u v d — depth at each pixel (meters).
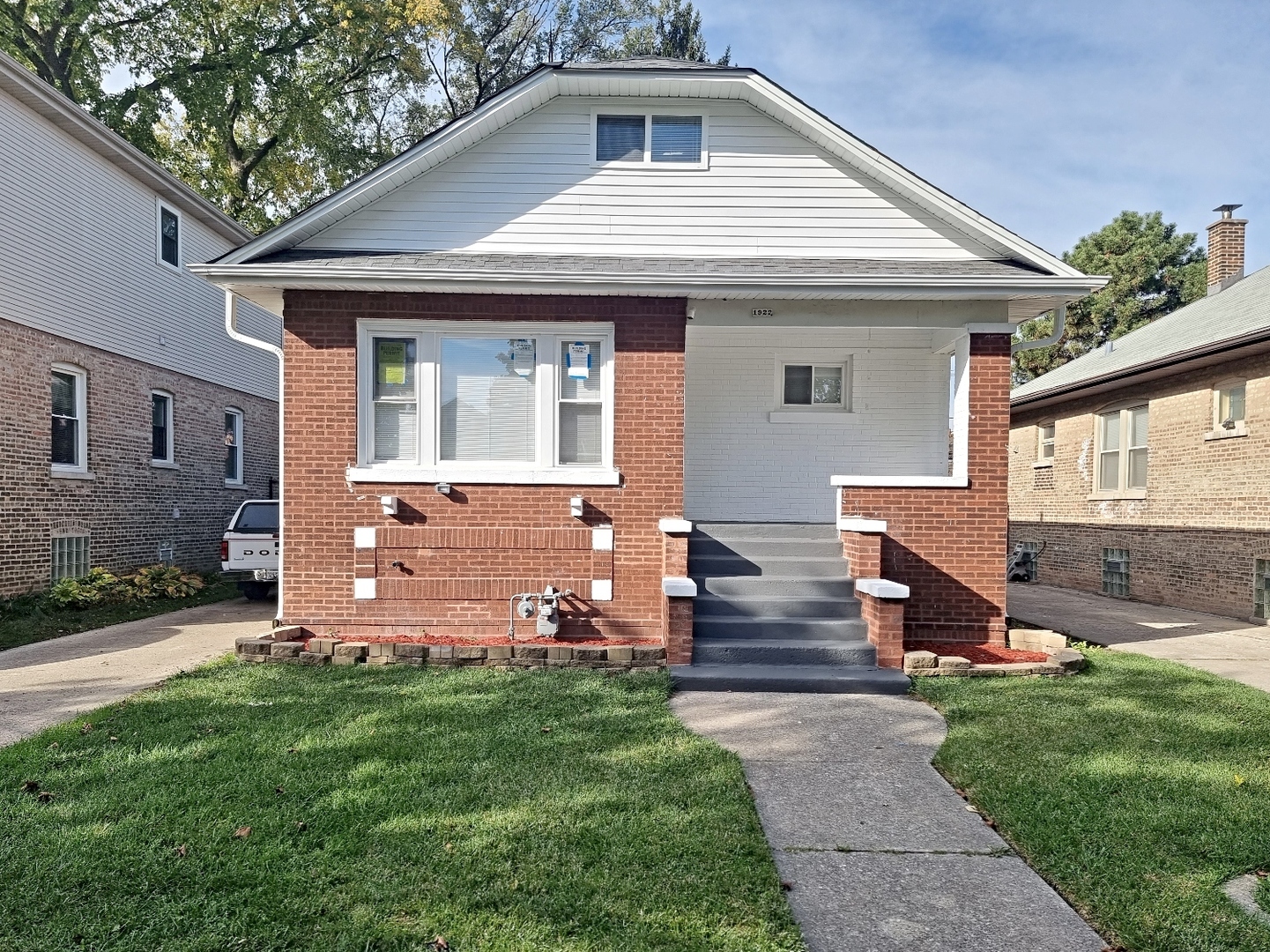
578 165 8.45
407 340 7.91
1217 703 6.02
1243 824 3.86
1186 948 2.86
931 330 9.30
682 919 2.97
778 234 8.53
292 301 7.68
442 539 7.76
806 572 7.83
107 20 20.94
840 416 9.86
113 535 12.85
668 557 7.29
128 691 6.21
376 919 2.93
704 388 9.93
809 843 3.74
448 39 28.31
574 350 7.97
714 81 8.20
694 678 6.45
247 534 11.47
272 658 7.11
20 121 10.73
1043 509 16.69
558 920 2.95
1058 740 5.13
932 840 3.79
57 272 11.49
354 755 4.62
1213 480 11.62
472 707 5.67
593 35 32.88
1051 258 7.89
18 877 3.19
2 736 5.07
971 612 7.96
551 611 7.39
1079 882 3.32
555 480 7.79
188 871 3.25
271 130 24.78
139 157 12.78
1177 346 12.66
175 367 14.69
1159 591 12.80
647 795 4.12
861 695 6.36
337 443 7.72
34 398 11.06
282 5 23.05
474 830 3.67
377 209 8.28
